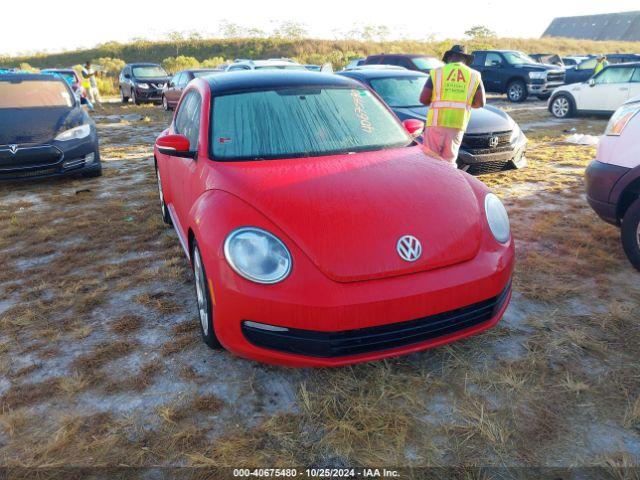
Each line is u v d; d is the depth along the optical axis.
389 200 2.72
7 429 2.47
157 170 5.45
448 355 2.93
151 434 2.41
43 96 7.77
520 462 2.19
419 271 2.47
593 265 4.03
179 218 4.14
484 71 18.89
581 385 2.61
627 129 3.80
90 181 7.46
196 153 3.45
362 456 2.25
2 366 2.97
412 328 2.47
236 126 3.47
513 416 2.45
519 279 3.83
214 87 3.81
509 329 3.17
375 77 8.02
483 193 3.02
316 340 2.41
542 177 6.82
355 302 2.34
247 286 2.44
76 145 7.07
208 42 58.97
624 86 12.41
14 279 4.18
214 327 2.66
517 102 18.16
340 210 2.61
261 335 2.50
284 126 3.48
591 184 4.01
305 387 2.70
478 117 6.84
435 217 2.66
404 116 6.99
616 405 2.50
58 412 2.58
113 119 15.21
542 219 5.11
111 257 4.57
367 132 3.61
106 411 2.57
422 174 3.04
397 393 2.62
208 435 2.40
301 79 3.95
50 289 3.96
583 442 2.28
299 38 57.25
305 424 2.45
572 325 3.20
